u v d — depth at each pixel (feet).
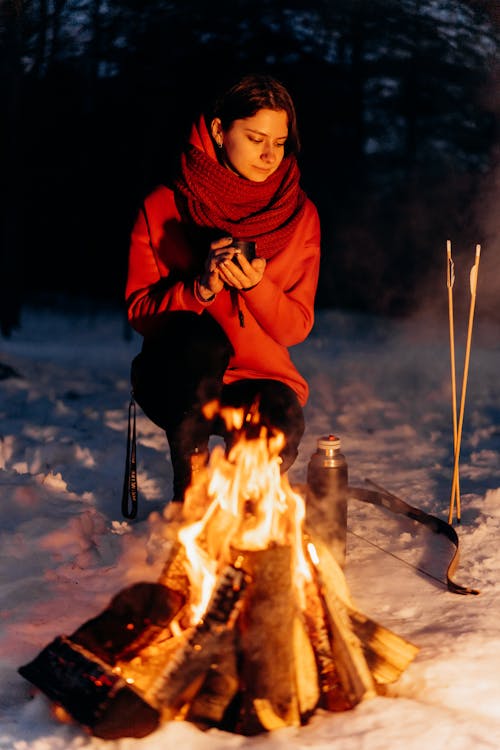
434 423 24.21
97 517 13.62
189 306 10.58
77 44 43.75
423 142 66.08
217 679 7.64
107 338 53.01
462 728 7.39
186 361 10.62
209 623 7.60
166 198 11.24
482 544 12.67
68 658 7.70
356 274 71.00
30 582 11.01
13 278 51.52
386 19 46.34
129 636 7.77
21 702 8.23
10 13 38.11
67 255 75.56
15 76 46.52
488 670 8.40
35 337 52.24
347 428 23.40
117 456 18.20
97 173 69.46
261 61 51.78
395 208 70.13
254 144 10.45
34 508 14.06
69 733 7.45
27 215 73.46
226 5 47.93
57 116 62.54
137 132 61.05
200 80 49.98
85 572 11.39
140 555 11.83
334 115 62.69
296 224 11.07
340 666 7.92
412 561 12.01
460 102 58.23
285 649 7.64
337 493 11.18
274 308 10.68
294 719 7.70
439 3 42.96
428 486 16.65
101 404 26.16
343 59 52.54
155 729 7.41
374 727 7.45
